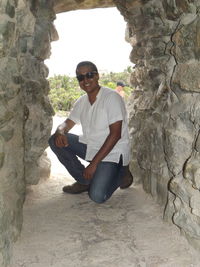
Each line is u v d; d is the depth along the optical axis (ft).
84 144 8.24
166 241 5.93
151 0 7.54
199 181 4.87
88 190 8.09
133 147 9.32
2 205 4.87
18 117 5.84
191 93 5.70
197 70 5.27
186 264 5.14
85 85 7.55
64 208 7.48
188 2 5.57
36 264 5.22
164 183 7.05
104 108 7.57
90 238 6.13
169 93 6.81
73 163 8.22
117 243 5.93
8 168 5.21
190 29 5.46
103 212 7.31
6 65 5.05
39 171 8.67
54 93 38.06
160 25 7.33
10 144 5.32
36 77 8.11
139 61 9.15
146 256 5.47
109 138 7.29
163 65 7.18
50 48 8.67
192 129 5.61
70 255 5.52
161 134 7.15
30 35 7.46
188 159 5.45
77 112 8.41
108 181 7.48
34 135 8.05
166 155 6.63
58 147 8.11
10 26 4.83
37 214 7.07
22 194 6.22
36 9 7.38
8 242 5.16
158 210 7.24
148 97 8.46
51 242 5.91
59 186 9.11
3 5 4.59
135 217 7.03
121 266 5.21
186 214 5.53
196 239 5.37
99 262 5.32
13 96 5.42
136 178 9.24
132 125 9.48
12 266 5.16
